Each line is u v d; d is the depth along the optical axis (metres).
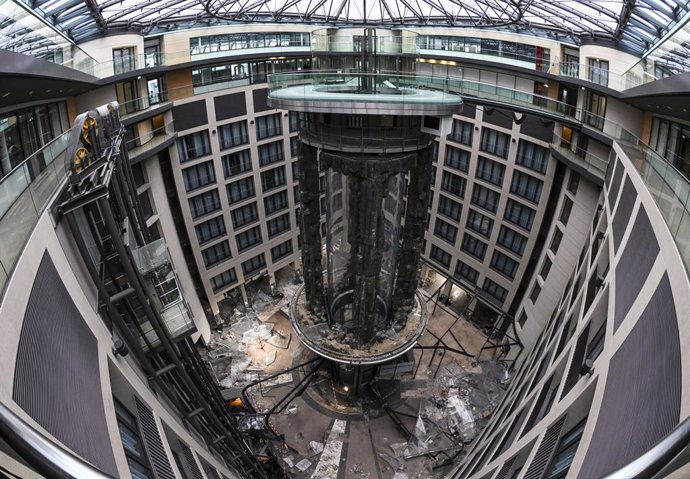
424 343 42.38
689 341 9.27
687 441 5.79
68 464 6.05
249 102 42.19
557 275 33.94
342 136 21.92
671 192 13.90
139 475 12.55
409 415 32.88
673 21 21.42
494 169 40.25
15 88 17.95
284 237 50.34
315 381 36.66
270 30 45.78
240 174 43.75
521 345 38.62
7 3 17.48
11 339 8.99
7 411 5.99
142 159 32.69
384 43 21.45
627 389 11.43
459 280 47.06
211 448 23.52
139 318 18.84
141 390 15.97
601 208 27.31
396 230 27.05
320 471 30.11
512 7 37.78
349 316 31.45
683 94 16.67
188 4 38.34
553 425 15.77
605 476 6.23
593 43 34.09
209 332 43.28
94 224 15.60
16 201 11.48
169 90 37.19
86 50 32.84
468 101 30.67
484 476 19.52
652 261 13.71
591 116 28.34
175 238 39.69
